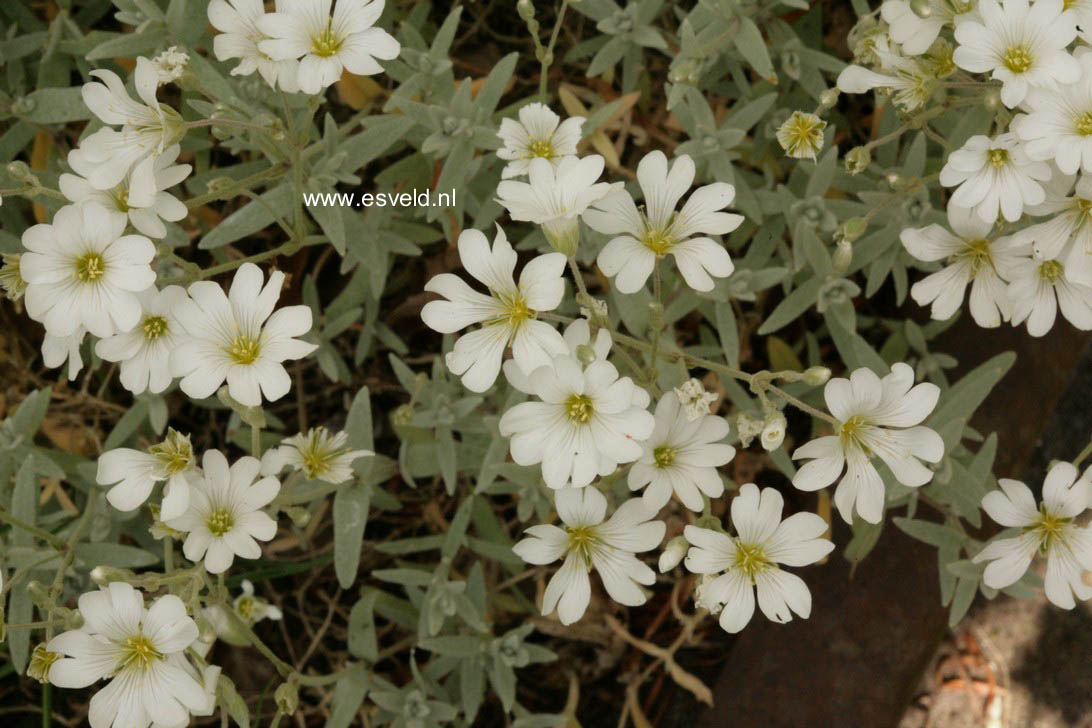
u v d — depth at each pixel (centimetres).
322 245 50
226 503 41
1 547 45
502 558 47
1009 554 42
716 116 50
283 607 50
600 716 50
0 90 47
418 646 48
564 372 40
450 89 47
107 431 50
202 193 48
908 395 41
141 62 41
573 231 41
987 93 42
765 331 46
